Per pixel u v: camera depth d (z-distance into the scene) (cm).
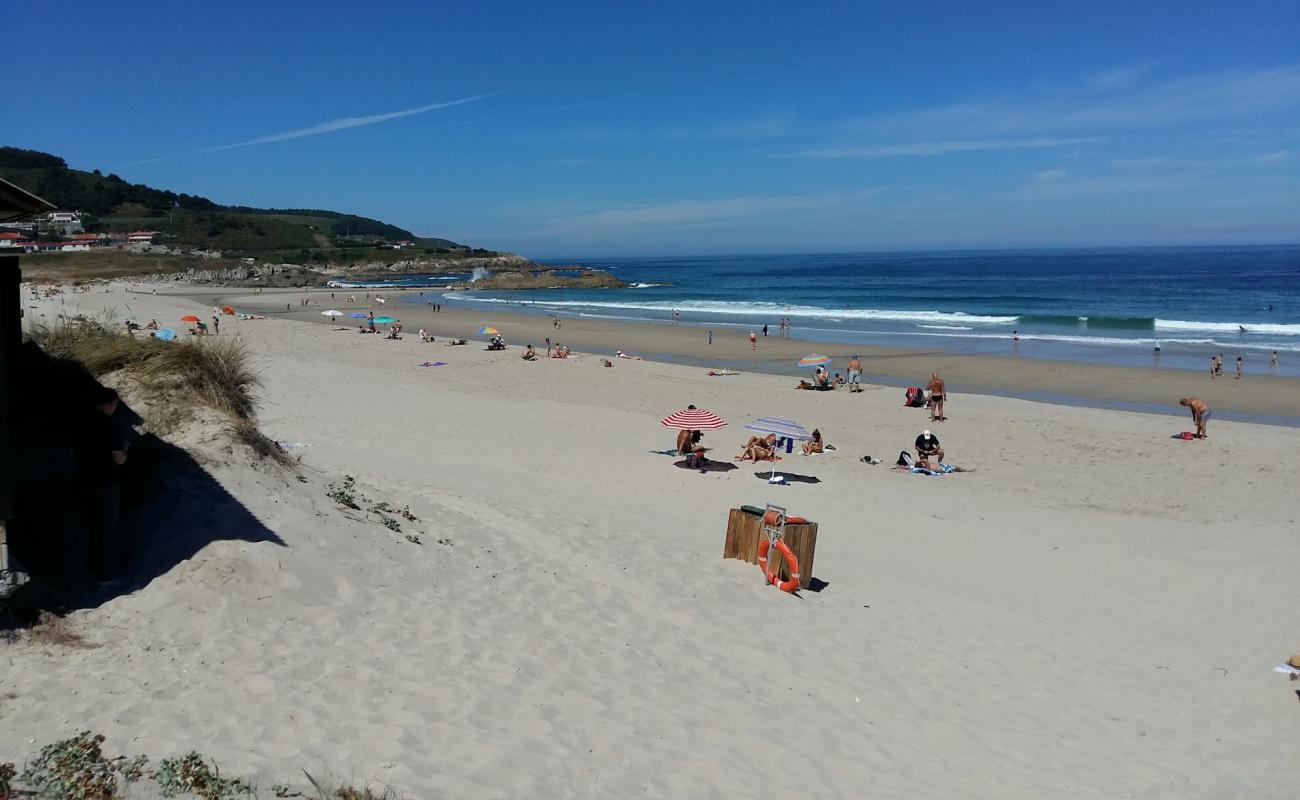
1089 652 854
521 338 4697
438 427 1897
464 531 923
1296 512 1446
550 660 646
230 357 974
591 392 2750
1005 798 566
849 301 7706
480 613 710
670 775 520
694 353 4066
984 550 1213
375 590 693
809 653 761
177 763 411
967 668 780
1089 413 2469
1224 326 4981
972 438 2109
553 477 1488
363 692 536
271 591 623
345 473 1119
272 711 489
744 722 609
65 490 624
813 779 548
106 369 891
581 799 470
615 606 793
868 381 3194
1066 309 6475
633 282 12194
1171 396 2817
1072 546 1240
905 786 561
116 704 461
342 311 6303
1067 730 683
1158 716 727
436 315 6253
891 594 974
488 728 526
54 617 525
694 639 750
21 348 679
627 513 1241
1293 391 2852
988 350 4047
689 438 1755
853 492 1538
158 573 603
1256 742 689
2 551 501
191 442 788
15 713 434
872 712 664
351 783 431
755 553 998
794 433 1648
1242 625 945
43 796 372
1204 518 1409
